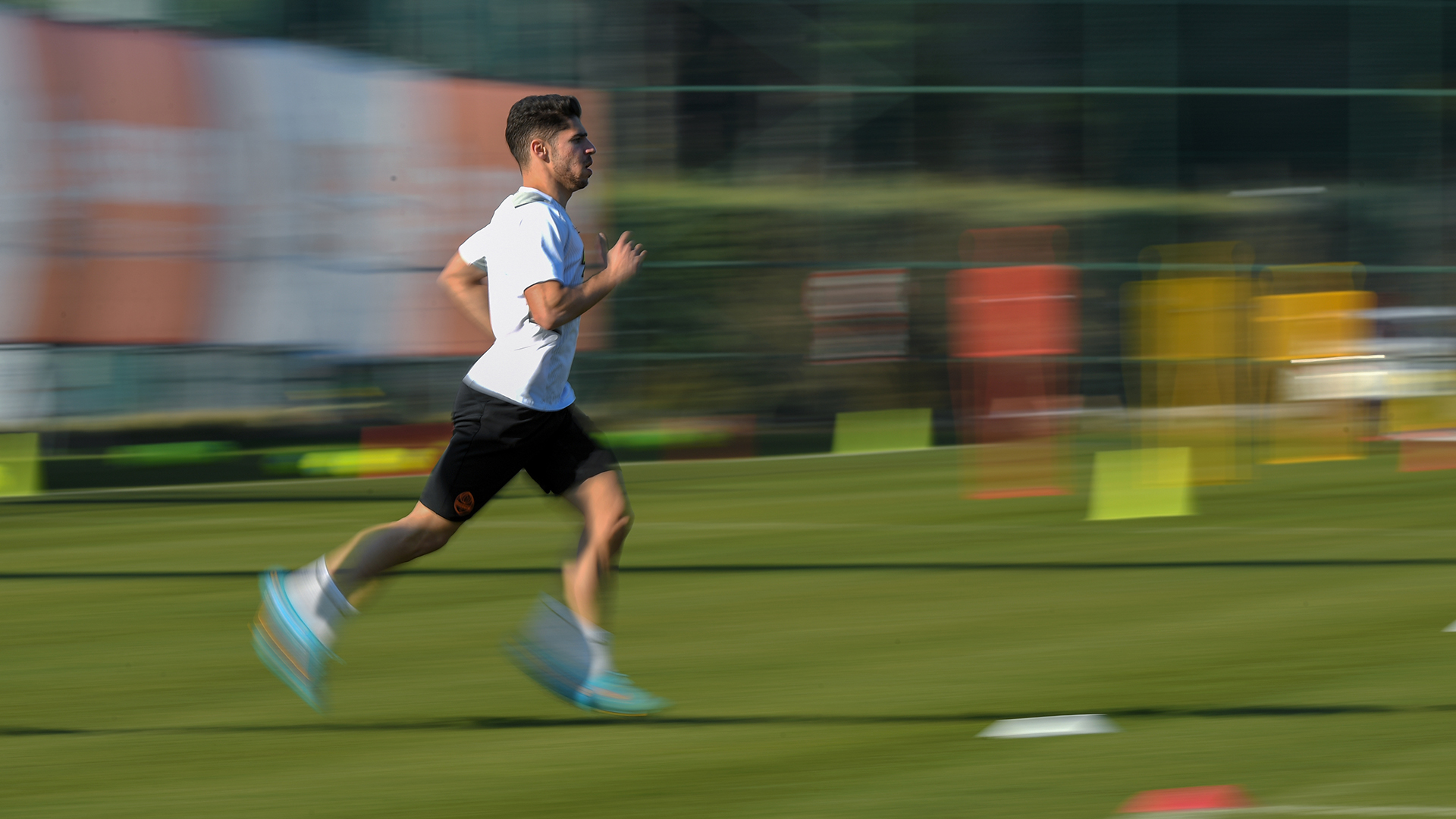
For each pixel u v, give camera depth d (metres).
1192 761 13.93
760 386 42.22
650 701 15.62
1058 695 16.42
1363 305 41.16
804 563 24.55
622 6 41.00
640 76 41.47
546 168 14.79
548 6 40.22
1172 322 42.28
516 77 40.16
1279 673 17.23
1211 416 41.84
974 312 39.16
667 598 21.95
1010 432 41.81
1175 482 29.73
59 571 24.56
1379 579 22.72
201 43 37.97
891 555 25.14
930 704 16.11
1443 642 18.62
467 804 13.03
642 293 41.72
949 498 31.73
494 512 29.78
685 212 42.12
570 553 15.48
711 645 19.03
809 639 19.31
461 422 14.72
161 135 37.81
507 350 14.62
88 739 15.17
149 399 38.19
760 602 21.56
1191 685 16.75
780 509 30.42
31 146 36.94
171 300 38.09
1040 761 14.05
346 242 38.78
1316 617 20.19
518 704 16.39
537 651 15.45
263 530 28.67
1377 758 13.94
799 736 15.02
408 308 39.25
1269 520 28.47
